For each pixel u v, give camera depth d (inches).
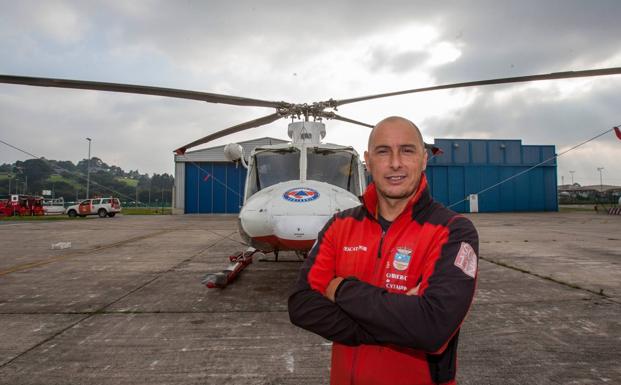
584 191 2529.5
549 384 96.4
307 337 128.9
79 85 182.4
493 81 200.7
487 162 1156.5
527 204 1162.6
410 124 56.6
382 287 53.1
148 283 213.5
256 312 157.8
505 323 141.5
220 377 100.6
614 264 263.6
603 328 135.9
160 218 1003.9
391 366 51.9
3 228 642.8
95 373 103.0
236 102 219.0
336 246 58.7
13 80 174.1
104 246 388.8
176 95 201.5
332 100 233.6
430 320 44.1
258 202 167.9
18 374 102.7
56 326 140.7
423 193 55.7
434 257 50.3
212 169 1155.9
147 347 120.6
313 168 192.7
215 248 370.0
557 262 272.1
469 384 96.4
